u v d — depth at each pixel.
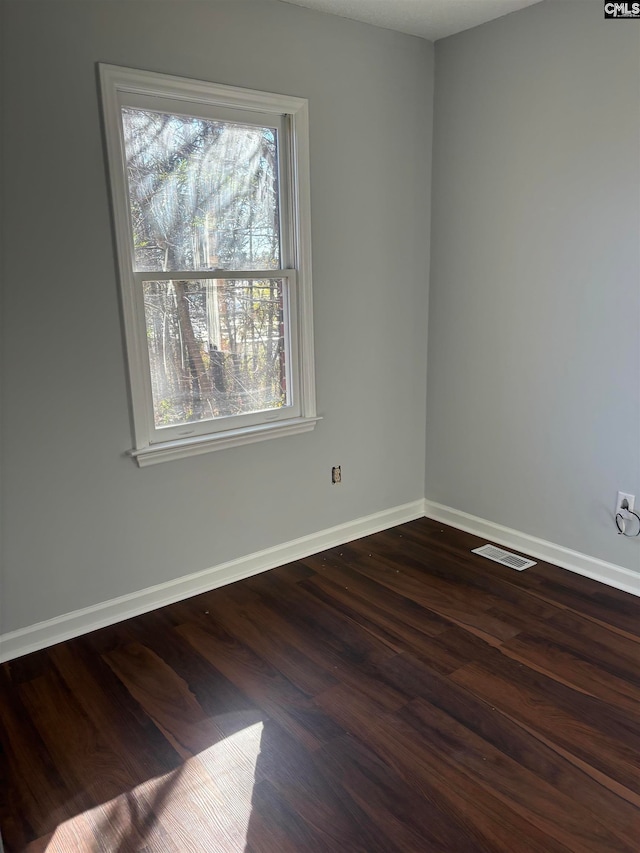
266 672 2.27
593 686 2.16
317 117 2.80
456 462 3.49
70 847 1.61
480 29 2.92
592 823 1.63
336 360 3.14
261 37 2.57
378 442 3.43
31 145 2.12
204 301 2.66
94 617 2.57
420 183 3.28
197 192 2.56
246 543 2.98
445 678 2.22
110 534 2.55
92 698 2.15
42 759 1.89
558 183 2.73
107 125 2.24
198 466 2.75
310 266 2.91
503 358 3.12
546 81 2.70
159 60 2.33
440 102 3.19
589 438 2.82
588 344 2.75
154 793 1.76
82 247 2.28
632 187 2.48
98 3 2.16
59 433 2.36
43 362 2.28
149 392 2.56
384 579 2.95
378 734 1.96
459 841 1.59
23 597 2.39
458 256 3.25
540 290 2.89
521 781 1.77
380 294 3.24
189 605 2.74
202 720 2.04
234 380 2.83
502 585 2.87
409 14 2.78
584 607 2.67
